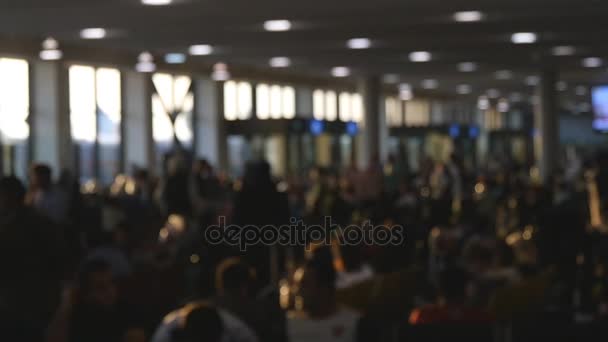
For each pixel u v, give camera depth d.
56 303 11.93
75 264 16.00
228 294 9.82
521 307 12.03
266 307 9.86
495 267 14.91
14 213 11.89
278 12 28.61
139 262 14.99
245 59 43.28
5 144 40.41
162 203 26.03
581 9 28.66
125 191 30.05
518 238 17.09
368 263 14.45
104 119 45.84
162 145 49.72
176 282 14.38
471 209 23.55
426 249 17.44
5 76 40.47
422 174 39.22
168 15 28.94
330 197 24.34
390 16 29.84
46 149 42.06
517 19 30.97
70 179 24.22
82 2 26.05
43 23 30.38
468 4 27.39
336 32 33.94
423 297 13.47
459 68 49.41
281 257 15.63
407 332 11.14
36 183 18.33
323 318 9.84
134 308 11.27
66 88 42.44
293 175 38.75
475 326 11.01
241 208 15.06
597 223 18.59
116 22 30.31
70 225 17.64
